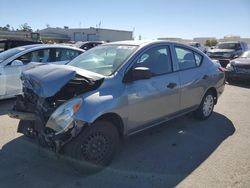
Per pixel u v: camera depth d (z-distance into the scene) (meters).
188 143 5.10
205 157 4.54
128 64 4.38
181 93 5.33
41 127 3.77
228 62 13.53
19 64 7.63
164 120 5.09
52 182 3.72
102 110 3.79
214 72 6.30
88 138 3.78
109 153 4.07
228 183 3.77
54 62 8.50
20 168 4.05
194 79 5.66
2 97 7.44
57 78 3.70
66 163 3.89
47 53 8.42
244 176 3.95
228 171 4.08
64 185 3.66
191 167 4.20
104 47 5.12
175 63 5.30
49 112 3.73
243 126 6.10
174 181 3.81
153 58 4.85
